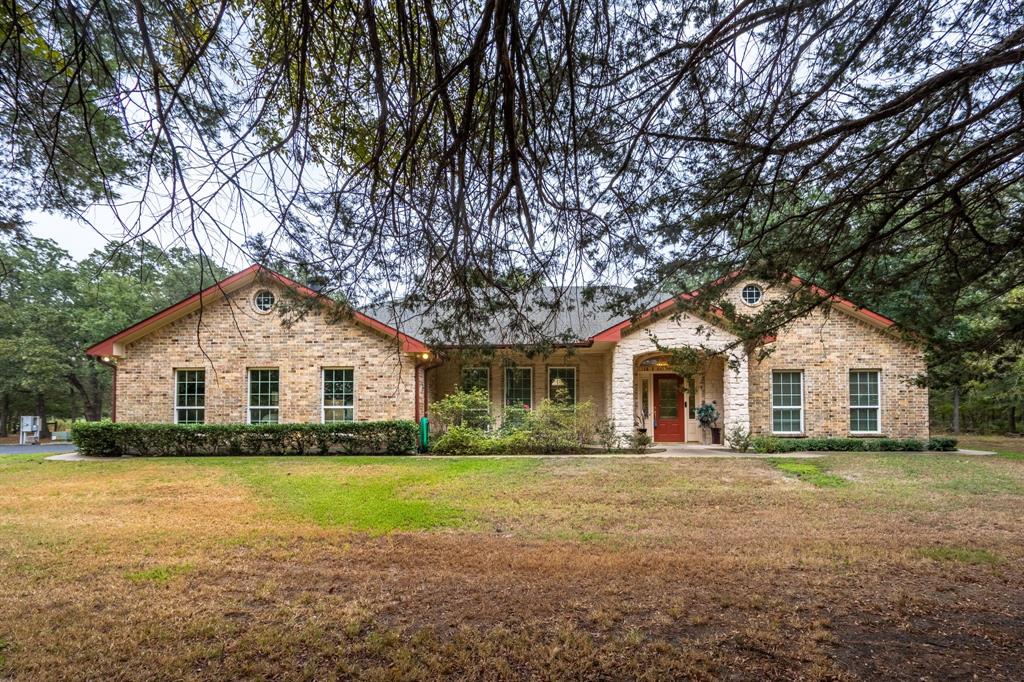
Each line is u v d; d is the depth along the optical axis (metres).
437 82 2.68
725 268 4.68
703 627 3.77
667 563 5.12
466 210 3.52
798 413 14.32
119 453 13.55
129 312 26.00
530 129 3.36
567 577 4.76
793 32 3.38
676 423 15.81
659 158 3.89
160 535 6.17
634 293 4.50
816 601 4.21
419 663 3.30
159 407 13.95
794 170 4.03
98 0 2.60
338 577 4.80
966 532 6.30
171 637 3.64
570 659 3.34
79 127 3.17
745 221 4.35
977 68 2.94
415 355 13.88
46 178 3.28
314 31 2.82
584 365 16.05
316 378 14.05
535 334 4.41
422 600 4.27
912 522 6.79
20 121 3.25
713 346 13.80
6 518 7.07
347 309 4.03
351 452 13.41
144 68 2.84
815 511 7.39
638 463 11.51
